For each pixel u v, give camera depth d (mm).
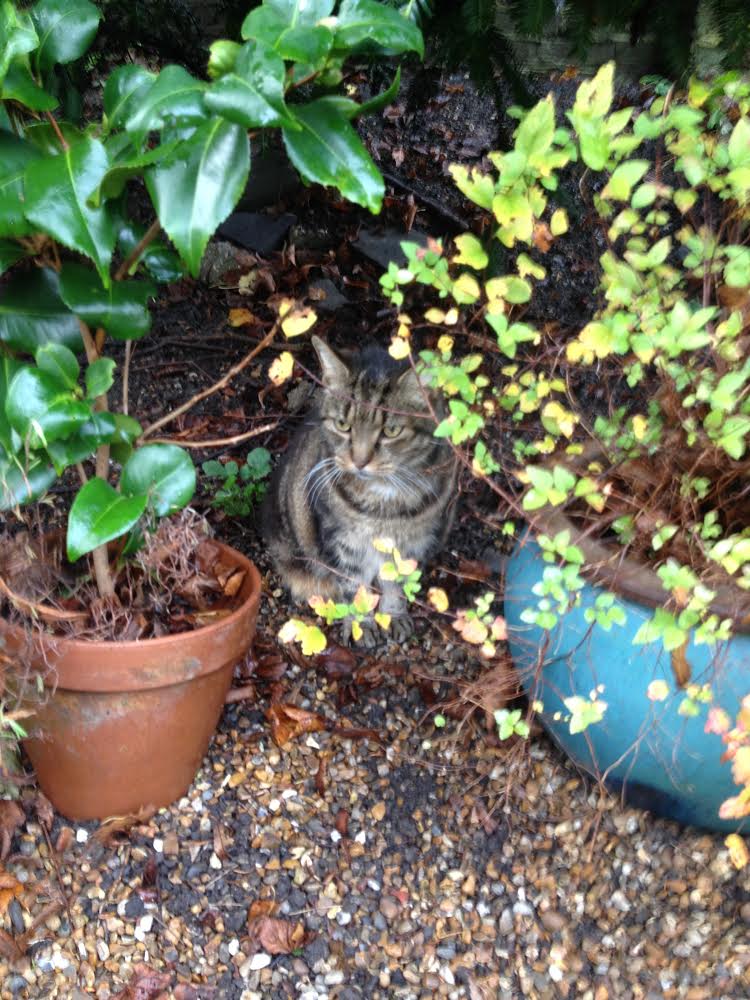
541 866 1323
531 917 1283
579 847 1336
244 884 1294
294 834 1345
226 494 1750
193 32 1878
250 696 1491
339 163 964
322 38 906
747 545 1008
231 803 1365
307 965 1234
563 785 1394
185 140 938
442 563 1729
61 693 1200
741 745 1011
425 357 1137
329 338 2062
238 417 1903
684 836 1334
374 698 1512
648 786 1301
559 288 2090
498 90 1665
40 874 1272
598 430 1241
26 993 1193
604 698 1204
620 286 1104
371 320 2105
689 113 1046
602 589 1192
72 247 946
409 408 1496
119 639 1221
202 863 1305
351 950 1252
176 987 1206
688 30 1411
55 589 1275
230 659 1245
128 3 1696
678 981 1223
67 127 1043
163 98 928
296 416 1933
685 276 1188
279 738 1437
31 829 1303
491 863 1326
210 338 2055
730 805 972
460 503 1793
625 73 1776
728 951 1239
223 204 938
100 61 1785
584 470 1282
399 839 1348
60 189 946
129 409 1897
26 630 1166
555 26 1597
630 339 1038
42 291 1146
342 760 1428
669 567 1031
